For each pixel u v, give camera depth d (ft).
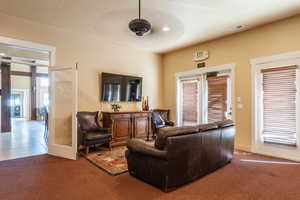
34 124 30.22
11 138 18.37
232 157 11.50
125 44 16.89
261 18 11.85
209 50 16.20
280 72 12.26
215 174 9.39
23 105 41.83
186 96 18.56
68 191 7.68
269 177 9.04
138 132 16.47
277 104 12.43
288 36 11.80
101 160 11.51
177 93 19.17
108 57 16.25
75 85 12.11
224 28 13.43
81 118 13.67
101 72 15.78
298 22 11.40
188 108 18.38
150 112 17.56
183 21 12.18
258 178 8.93
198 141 8.51
